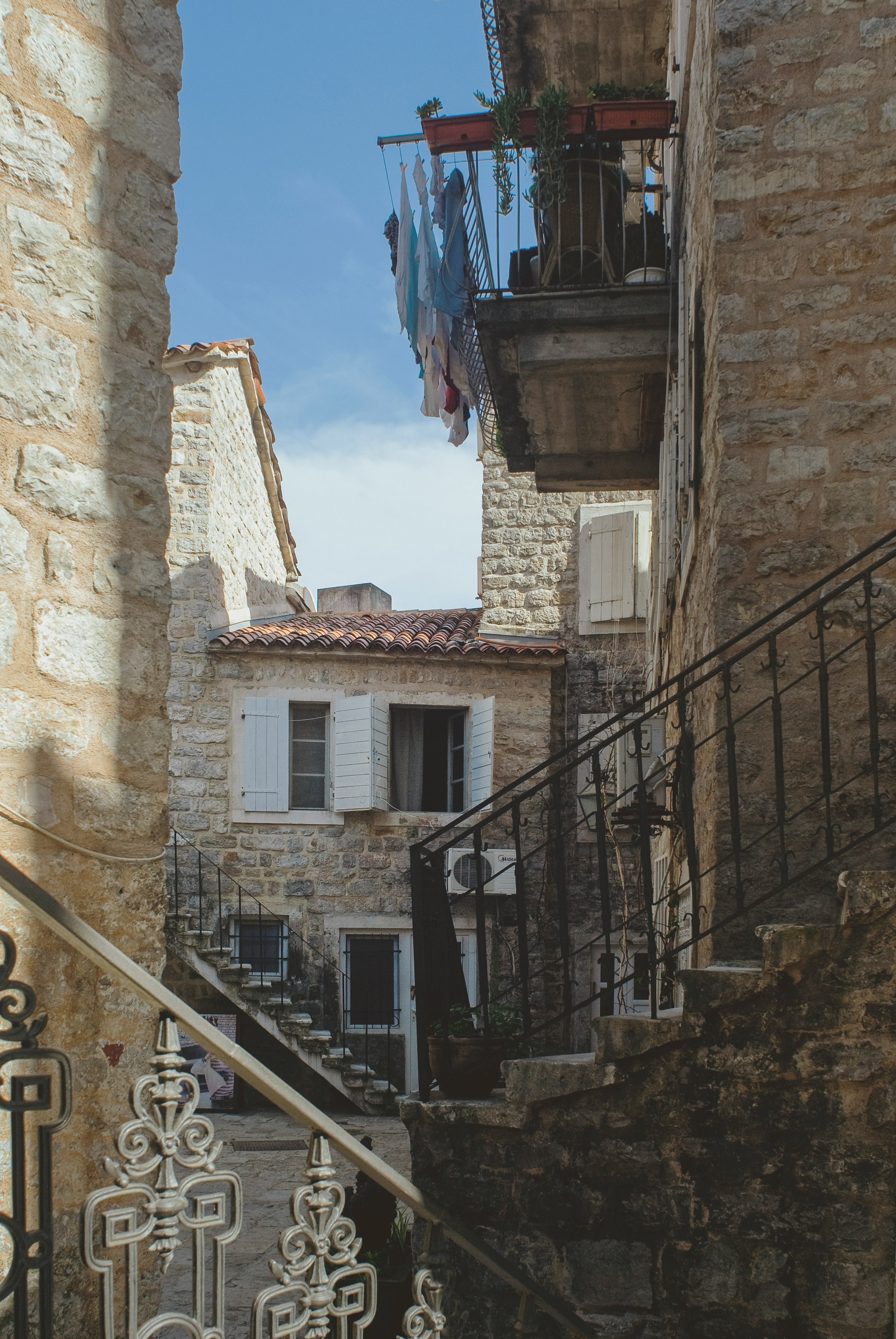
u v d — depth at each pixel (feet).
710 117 19.29
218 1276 7.32
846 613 16.94
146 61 13.52
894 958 12.91
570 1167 13.83
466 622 53.72
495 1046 15.26
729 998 13.26
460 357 29.12
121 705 12.51
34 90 12.25
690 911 21.34
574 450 31.71
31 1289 10.73
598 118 25.32
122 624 12.62
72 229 12.51
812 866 16.05
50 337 12.18
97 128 12.87
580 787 46.57
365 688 47.65
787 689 14.83
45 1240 6.76
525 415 29.22
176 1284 19.79
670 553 27.55
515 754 47.57
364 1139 17.54
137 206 13.25
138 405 13.06
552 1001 44.93
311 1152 8.05
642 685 46.44
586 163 25.98
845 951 13.08
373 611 62.85
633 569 48.62
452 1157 14.43
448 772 48.85
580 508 50.96
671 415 26.25
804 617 14.85
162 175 13.57
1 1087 10.69
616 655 48.93
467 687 48.14
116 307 12.91
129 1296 6.86
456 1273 13.98
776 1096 13.15
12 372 11.78
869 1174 12.79
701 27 21.34
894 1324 12.42
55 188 12.37
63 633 12.01
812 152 18.06
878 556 17.02
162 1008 7.25
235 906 45.80
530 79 33.42
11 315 11.84
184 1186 7.18
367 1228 17.20
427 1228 8.96
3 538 11.55
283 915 45.96
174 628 47.21
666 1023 13.47
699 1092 13.41
